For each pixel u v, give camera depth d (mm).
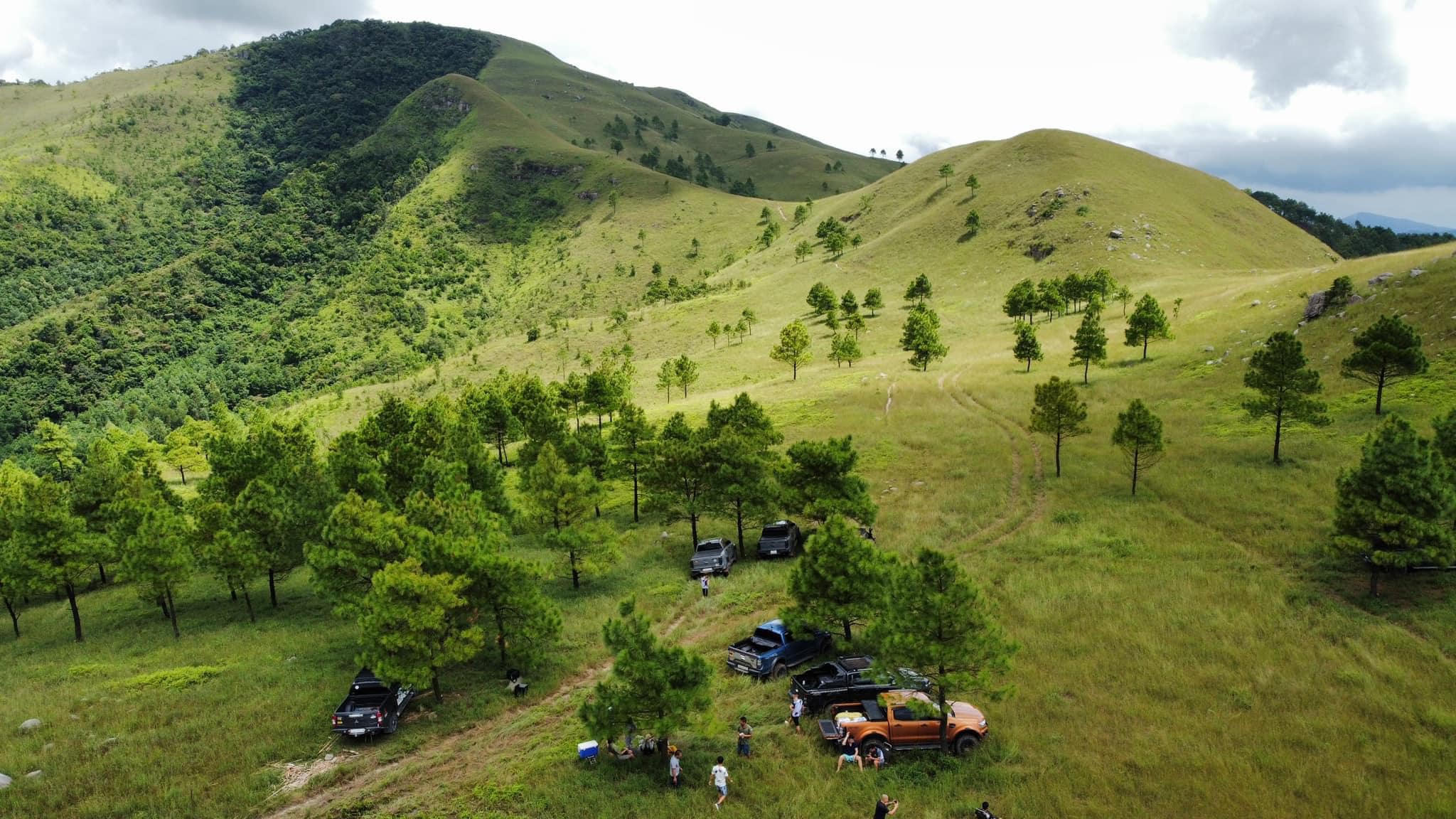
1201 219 149500
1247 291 88000
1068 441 54125
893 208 199375
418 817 19750
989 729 22328
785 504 41969
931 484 49375
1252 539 34812
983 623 21531
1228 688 23312
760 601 34594
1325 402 51000
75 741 24516
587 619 33594
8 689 31141
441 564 28109
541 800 20047
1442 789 17953
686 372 97750
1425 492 27750
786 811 19031
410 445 50125
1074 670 25234
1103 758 20375
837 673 25109
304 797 21031
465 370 165625
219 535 38156
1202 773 19391
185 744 23828
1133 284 114062
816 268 173500
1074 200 149250
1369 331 46750
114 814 20078
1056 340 93312
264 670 30312
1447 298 56250
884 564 28188
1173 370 67438
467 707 26219
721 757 21844
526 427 64500
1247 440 47688
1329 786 18500
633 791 20516
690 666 21453
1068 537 38031
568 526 38750
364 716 23766
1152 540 36438
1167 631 27391
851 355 96000
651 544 46781
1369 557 28391
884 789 19844
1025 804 18672
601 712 21234
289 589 46031
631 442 55062
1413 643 24625
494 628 29578
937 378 80500
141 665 32781
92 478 55156
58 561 39312
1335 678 23328
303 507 42344
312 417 156125
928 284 133375
